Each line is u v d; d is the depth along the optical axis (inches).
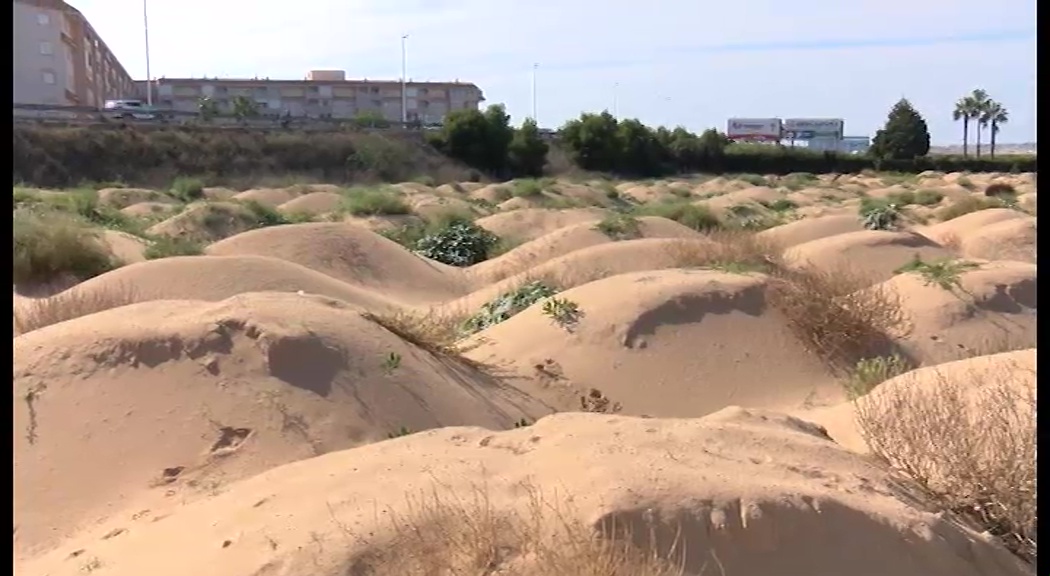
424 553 154.7
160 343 270.4
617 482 167.9
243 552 165.2
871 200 1423.5
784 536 162.9
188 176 1921.8
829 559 163.9
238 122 2319.1
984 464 204.8
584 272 595.8
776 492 168.9
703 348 368.2
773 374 362.9
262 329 277.4
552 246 770.8
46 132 1859.0
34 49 2736.2
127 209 1147.9
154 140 1972.2
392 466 195.2
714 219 1048.2
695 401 347.3
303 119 2481.5
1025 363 283.1
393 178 2170.3
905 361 389.1
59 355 269.7
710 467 184.9
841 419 288.0
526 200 1455.5
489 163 2363.4
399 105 4239.7
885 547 169.9
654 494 163.5
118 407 255.3
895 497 196.7
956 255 708.0
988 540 192.2
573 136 2556.6
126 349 269.7
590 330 373.4
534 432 211.3
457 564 151.3
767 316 385.7
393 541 158.2
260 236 684.1
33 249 562.3
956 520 198.4
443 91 4284.0
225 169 2010.3
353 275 658.8
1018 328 436.1
